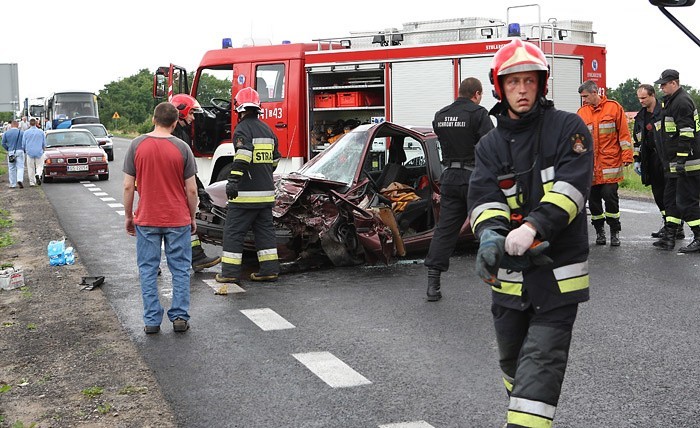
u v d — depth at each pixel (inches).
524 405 131.9
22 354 243.1
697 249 388.5
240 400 198.7
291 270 368.2
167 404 196.5
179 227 264.8
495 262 125.4
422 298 305.7
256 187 335.9
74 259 406.9
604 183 408.5
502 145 140.9
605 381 206.2
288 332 261.6
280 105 557.3
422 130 396.2
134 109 3390.7
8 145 877.2
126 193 266.8
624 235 455.5
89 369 226.1
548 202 131.0
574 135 135.9
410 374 215.6
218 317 283.9
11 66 1375.5
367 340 249.6
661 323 262.1
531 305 138.0
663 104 391.2
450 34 519.5
